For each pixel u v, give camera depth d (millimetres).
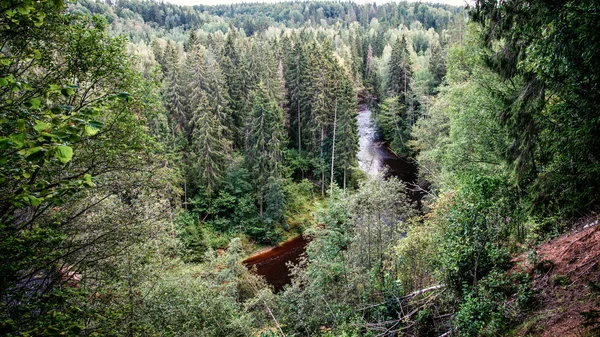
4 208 4270
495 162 13703
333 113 38438
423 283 11992
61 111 3025
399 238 14477
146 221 8922
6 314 4180
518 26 7441
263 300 15531
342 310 13086
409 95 44781
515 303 7352
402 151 44031
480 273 9000
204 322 11680
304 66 41844
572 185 6352
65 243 7262
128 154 7762
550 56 5711
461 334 7691
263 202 32938
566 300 6613
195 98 33438
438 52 43125
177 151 30344
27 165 3719
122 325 7480
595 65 5086
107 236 7875
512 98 8672
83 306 6910
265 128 30859
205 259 17938
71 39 6461
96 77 6832
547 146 7055
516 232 9930
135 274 9148
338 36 90625
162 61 47219
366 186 14492
